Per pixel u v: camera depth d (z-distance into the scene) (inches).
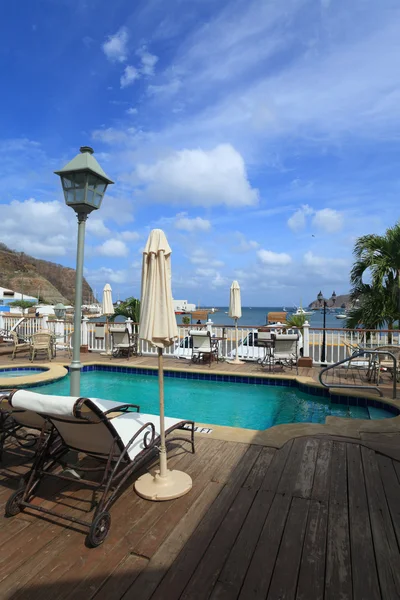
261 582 77.6
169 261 115.6
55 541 92.6
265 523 99.4
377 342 329.7
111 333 414.0
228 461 141.6
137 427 129.3
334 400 275.6
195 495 115.3
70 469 128.2
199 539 92.6
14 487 123.6
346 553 86.8
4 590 75.7
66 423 106.1
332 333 385.1
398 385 284.7
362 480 125.3
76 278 143.7
